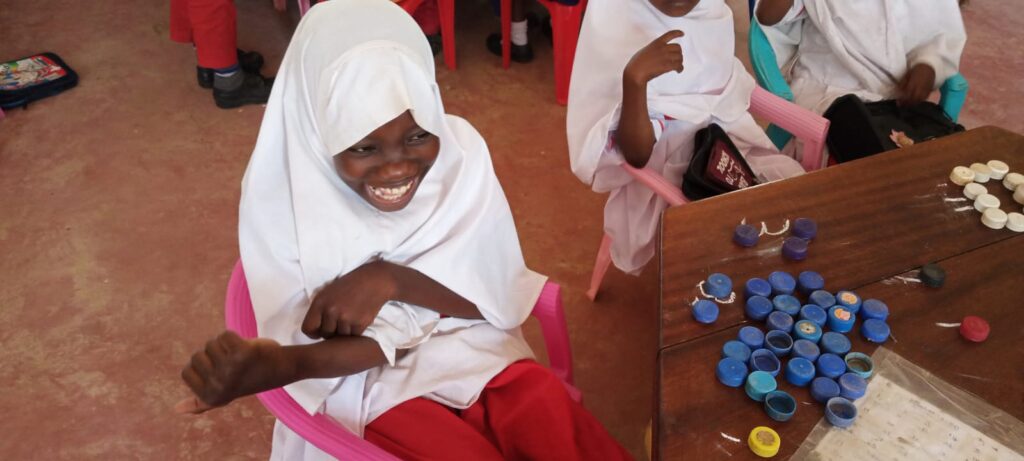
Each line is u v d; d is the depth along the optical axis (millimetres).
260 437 1825
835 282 1148
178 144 2744
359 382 1221
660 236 1229
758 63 2186
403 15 1136
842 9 2107
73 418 1843
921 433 938
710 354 1036
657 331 1078
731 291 1125
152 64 3172
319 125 1100
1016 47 3418
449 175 1287
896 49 2102
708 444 925
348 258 1202
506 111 2951
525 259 2316
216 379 886
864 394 977
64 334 2043
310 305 1187
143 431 1825
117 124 2836
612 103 1790
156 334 2053
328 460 1215
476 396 1255
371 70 1036
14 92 2889
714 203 1294
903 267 1180
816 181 1349
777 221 1258
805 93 2221
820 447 919
